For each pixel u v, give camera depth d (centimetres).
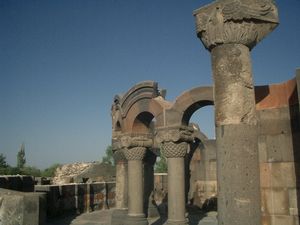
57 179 2784
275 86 796
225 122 602
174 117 1180
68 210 1877
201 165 2083
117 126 1507
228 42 623
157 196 2452
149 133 1351
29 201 894
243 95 607
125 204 1489
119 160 1524
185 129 1181
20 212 878
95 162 3023
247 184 577
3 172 3650
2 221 872
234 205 572
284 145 763
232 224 569
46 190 1730
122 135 1348
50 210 1727
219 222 590
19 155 6044
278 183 760
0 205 880
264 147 786
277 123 777
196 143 2119
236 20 620
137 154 1301
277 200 757
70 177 2728
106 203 2169
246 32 623
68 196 1886
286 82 777
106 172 2911
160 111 1217
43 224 931
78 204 1953
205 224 1481
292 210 737
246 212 568
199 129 2111
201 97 1142
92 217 1770
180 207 1134
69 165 3034
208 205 1975
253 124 606
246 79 616
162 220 1535
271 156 775
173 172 1152
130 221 1259
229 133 595
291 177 747
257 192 582
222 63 621
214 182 2025
